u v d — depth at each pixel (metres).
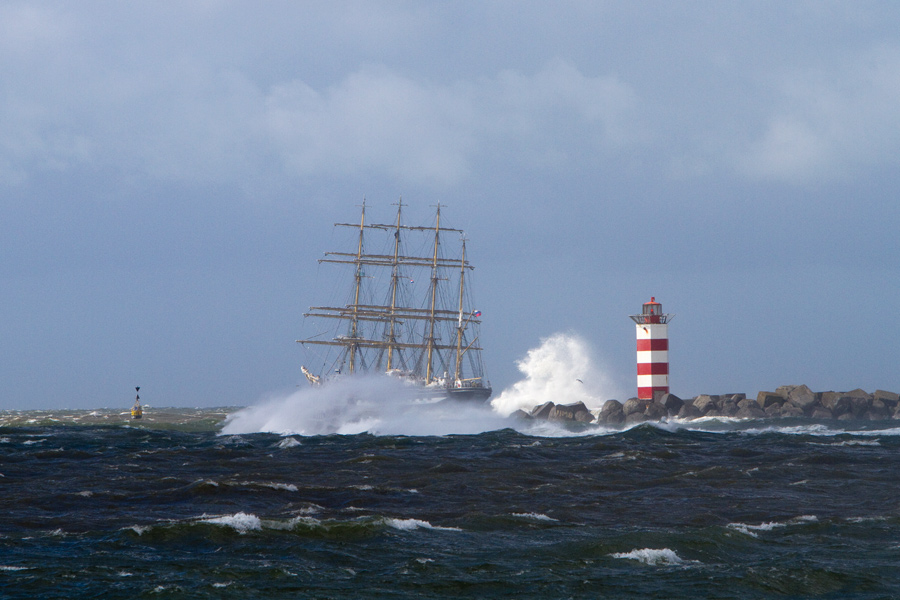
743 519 112.25
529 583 80.00
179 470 159.38
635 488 137.38
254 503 121.69
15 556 88.69
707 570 84.25
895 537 99.69
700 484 140.75
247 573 82.31
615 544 93.81
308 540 95.50
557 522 109.56
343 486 136.88
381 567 85.38
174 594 75.81
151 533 97.62
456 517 112.62
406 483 142.00
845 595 76.88
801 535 101.12
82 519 109.56
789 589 78.56
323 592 76.81
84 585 78.44
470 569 84.69
